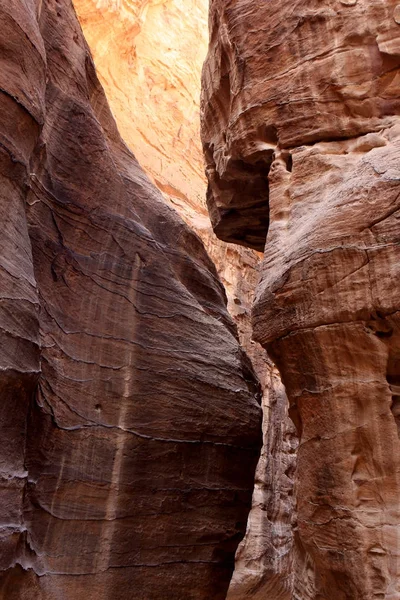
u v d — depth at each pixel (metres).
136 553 4.96
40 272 4.92
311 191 4.99
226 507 5.70
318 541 4.13
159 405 5.42
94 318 5.25
